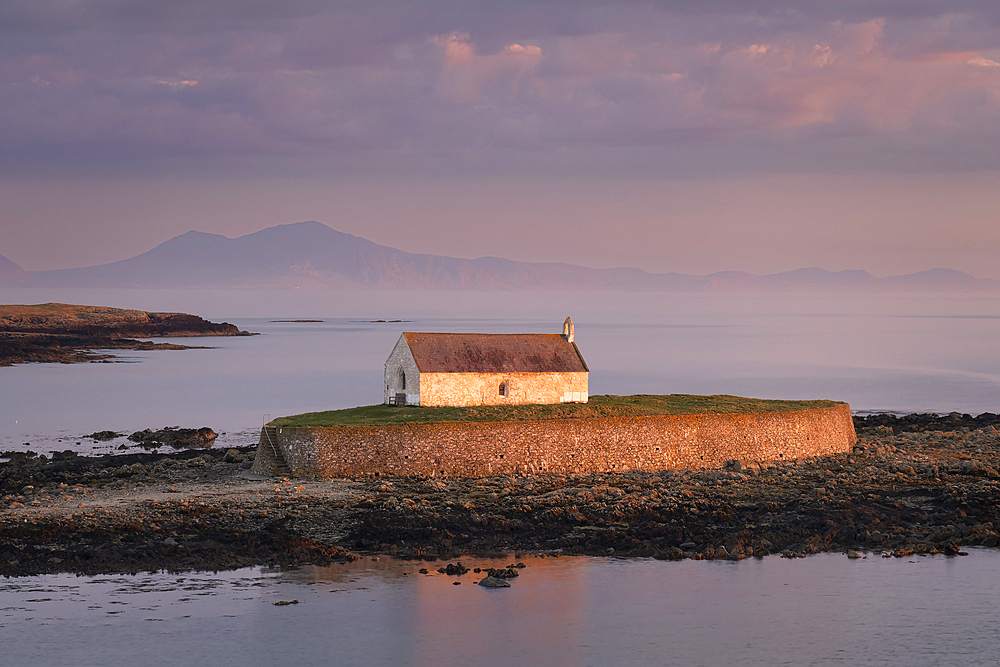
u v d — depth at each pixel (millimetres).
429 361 80250
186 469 76812
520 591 48844
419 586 49156
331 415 76562
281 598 47188
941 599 48312
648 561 53469
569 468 74500
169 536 54844
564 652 42281
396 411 77438
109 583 48375
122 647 41594
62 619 44125
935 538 57188
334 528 57188
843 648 43125
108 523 56188
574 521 59531
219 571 50406
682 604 47625
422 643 42844
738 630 44688
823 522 59188
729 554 54344
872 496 65438
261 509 59969
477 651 42344
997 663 41781
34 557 51281
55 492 66000
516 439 73438
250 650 41750
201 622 44250
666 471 75125
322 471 69875
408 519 58625
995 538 56438
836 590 49500
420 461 71188
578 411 79000
